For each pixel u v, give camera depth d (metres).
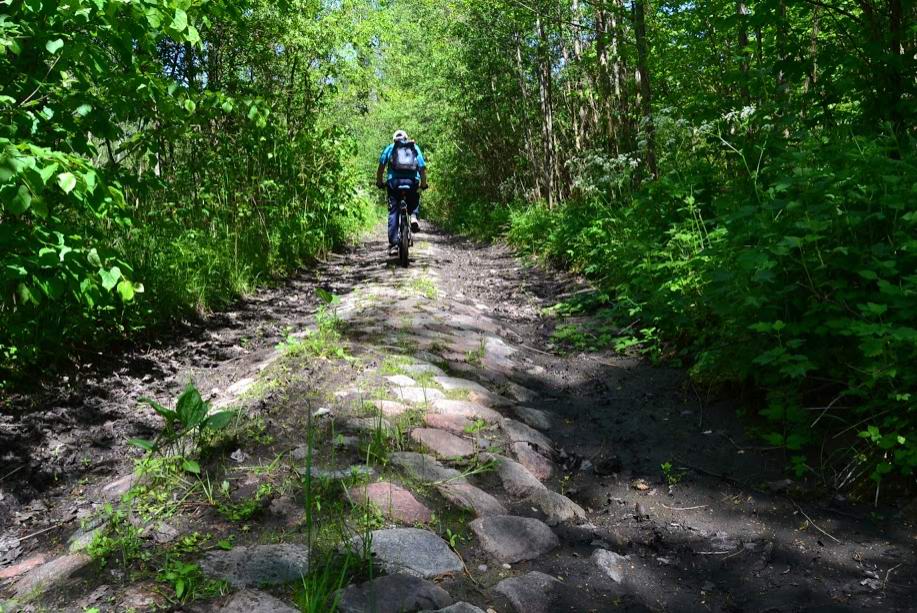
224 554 2.30
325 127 13.12
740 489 3.28
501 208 18.22
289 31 10.81
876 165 3.84
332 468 3.02
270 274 9.05
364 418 3.63
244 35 10.24
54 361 4.53
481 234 18.36
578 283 8.72
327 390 4.10
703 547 2.79
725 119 6.36
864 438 3.34
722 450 3.68
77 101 3.98
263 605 2.00
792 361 3.70
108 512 2.59
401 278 9.10
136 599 2.04
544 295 8.42
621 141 10.61
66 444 3.57
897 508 2.98
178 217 7.86
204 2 5.24
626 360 5.38
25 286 3.52
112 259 3.78
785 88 6.19
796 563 2.65
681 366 4.94
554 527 2.91
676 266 5.33
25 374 4.26
